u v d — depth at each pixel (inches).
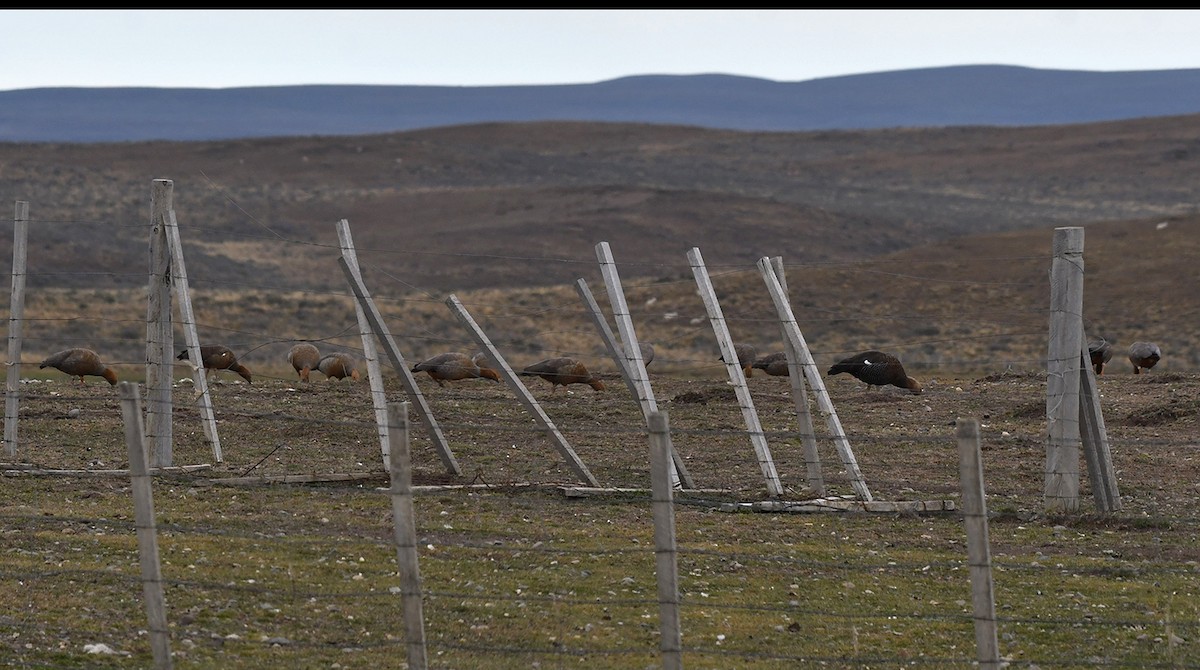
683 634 1670.8
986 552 1202.6
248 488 2443.4
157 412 2581.2
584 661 1552.7
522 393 2502.5
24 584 1752.0
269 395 3585.1
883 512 2380.7
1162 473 2790.4
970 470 1197.1
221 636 1588.3
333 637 1606.8
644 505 2405.3
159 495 2340.1
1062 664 1573.6
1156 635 1692.9
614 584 1870.1
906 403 3690.9
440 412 3427.7
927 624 1744.6
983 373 5777.6
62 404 3275.1
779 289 2508.6
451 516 2265.0
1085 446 2415.1
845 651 1624.0
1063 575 1990.7
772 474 2466.8
